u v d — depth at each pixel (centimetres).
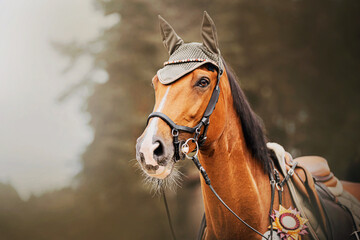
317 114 973
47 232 1074
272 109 913
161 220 849
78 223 1021
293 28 1045
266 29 1001
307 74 1003
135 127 877
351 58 1028
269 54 973
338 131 958
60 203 1145
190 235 588
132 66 917
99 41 995
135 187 857
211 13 939
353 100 998
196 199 604
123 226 888
